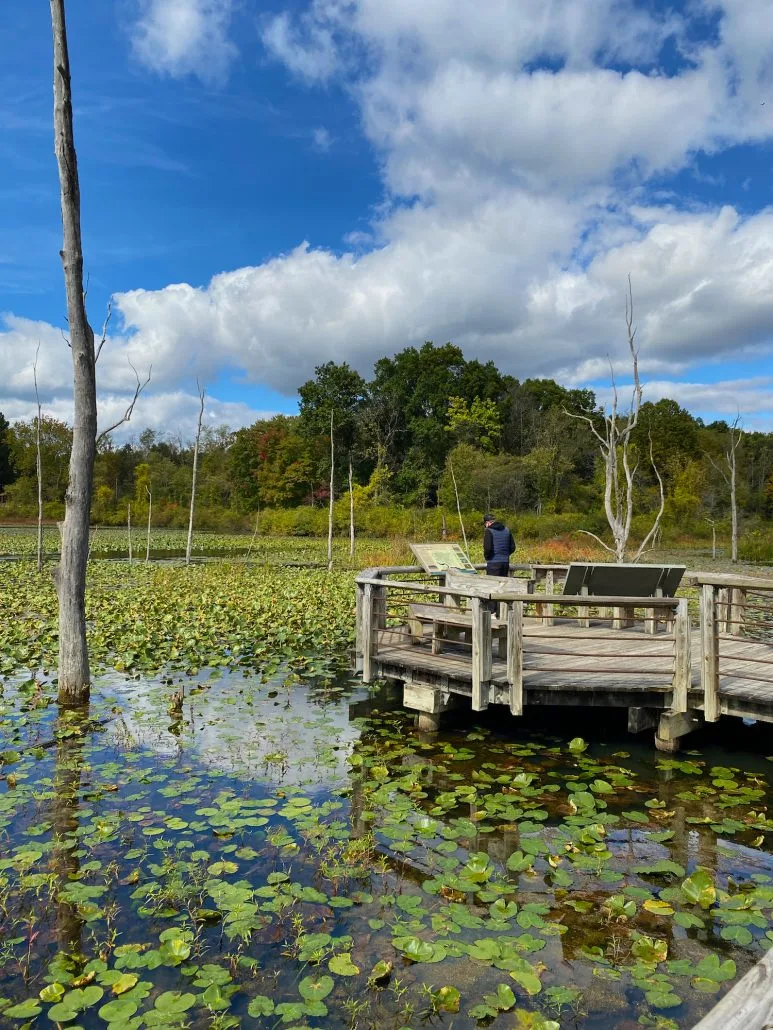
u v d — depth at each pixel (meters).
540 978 3.00
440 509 38.69
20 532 40.25
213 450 65.75
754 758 5.75
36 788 4.96
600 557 26.73
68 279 6.80
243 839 4.22
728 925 3.36
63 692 7.04
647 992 2.89
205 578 17.64
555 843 4.20
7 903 3.57
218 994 2.79
